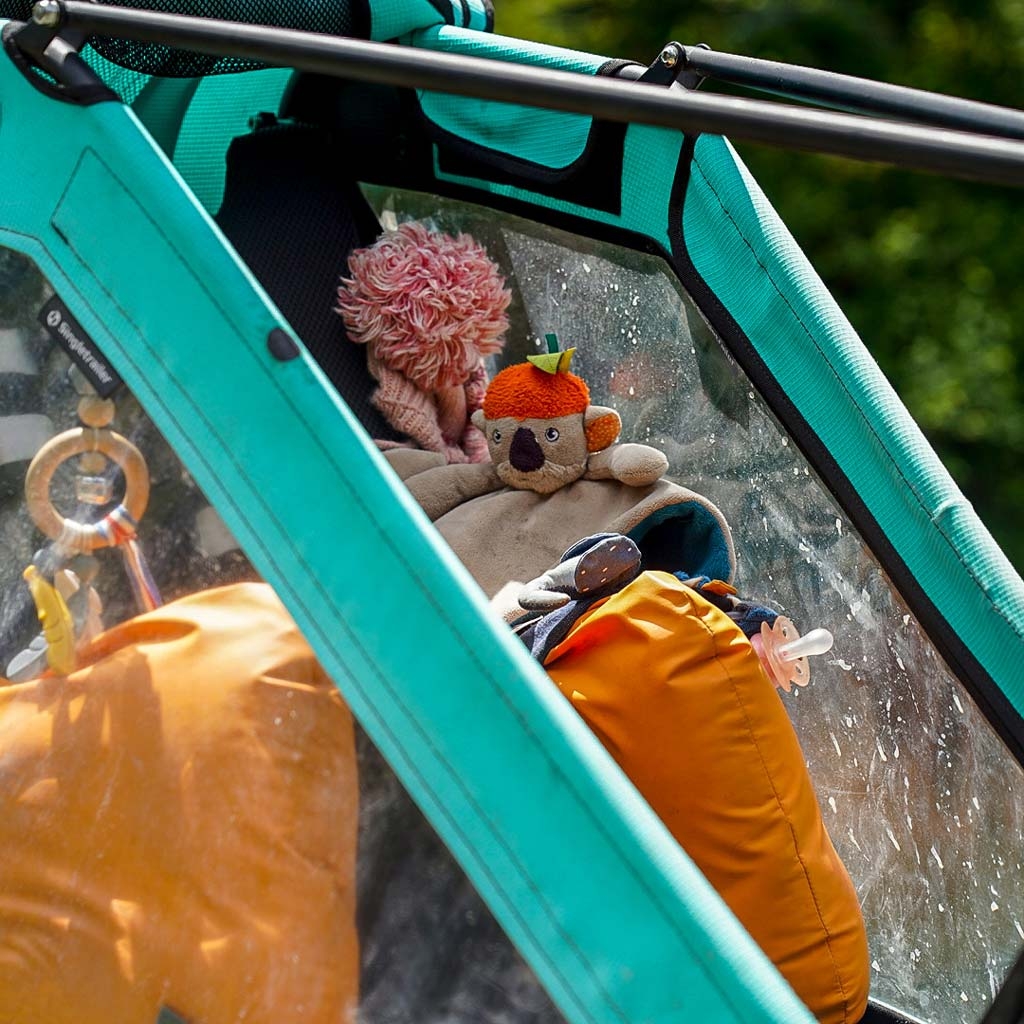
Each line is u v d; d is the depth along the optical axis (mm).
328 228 3215
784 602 2803
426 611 1650
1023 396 11586
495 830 1608
